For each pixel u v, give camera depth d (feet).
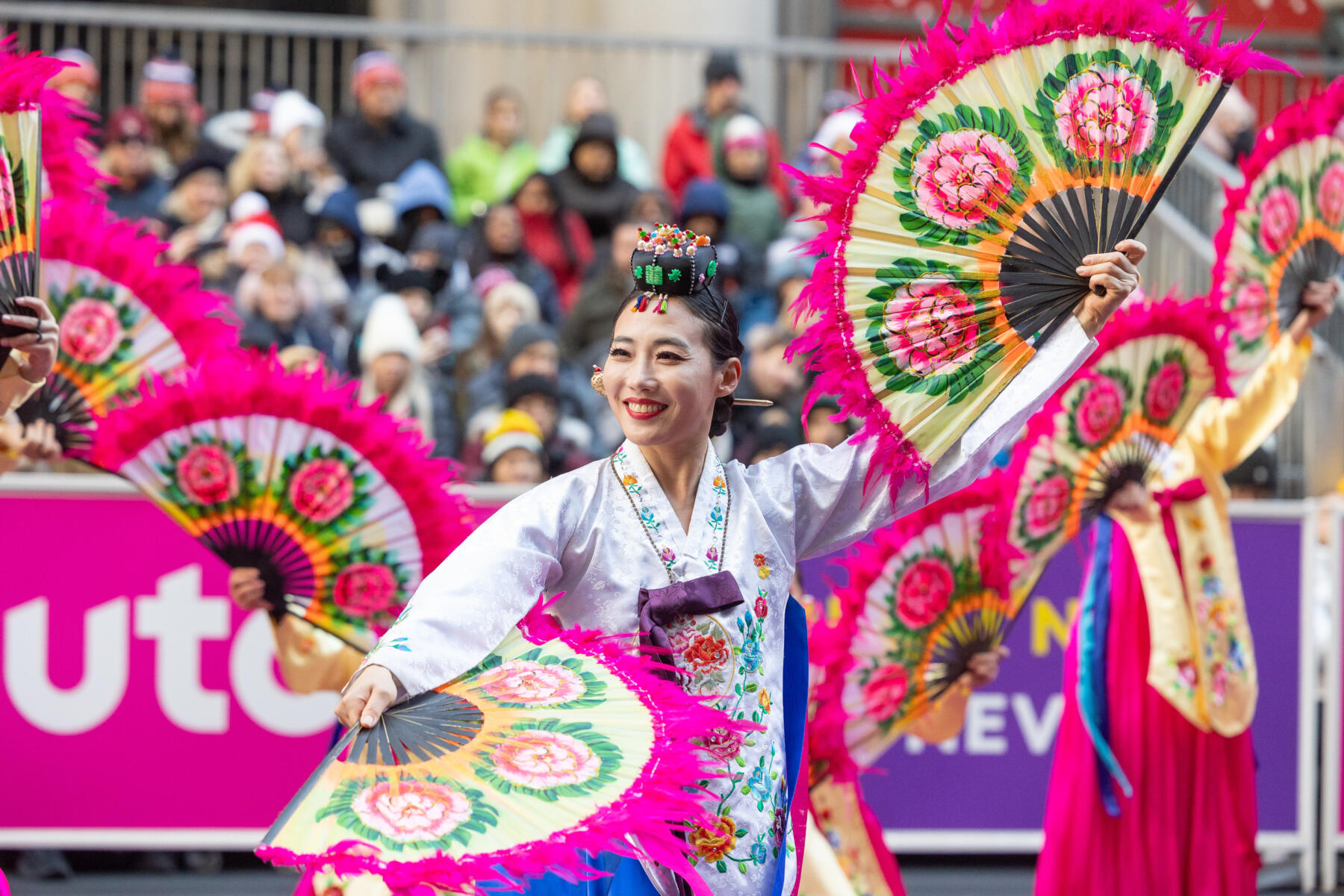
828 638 31.22
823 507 20.30
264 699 40.83
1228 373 34.32
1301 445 51.29
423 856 15.60
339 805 16.08
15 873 41.22
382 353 47.16
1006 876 43.80
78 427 28.63
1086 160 19.74
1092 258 19.61
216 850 41.50
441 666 17.48
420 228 59.57
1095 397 32.68
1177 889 35.01
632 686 17.98
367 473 29.07
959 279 19.90
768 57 69.82
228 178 59.47
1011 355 19.94
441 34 65.92
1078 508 33.35
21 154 21.01
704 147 66.13
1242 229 33.81
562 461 48.11
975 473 20.06
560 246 61.93
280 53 64.23
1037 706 43.55
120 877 41.06
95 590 40.19
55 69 21.18
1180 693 34.58
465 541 18.93
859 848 30.63
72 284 28.50
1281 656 43.70
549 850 15.94
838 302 20.01
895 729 32.35
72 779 40.11
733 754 19.13
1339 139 34.32
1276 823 43.73
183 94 61.46
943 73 19.80
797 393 52.24
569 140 66.03
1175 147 19.92
